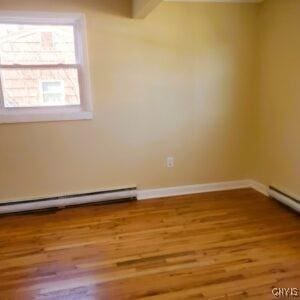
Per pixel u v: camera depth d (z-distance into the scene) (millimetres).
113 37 3242
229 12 3494
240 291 1940
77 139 3322
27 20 3021
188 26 3412
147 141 3527
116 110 3379
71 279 2113
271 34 3381
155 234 2729
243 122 3777
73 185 3396
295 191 3160
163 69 3428
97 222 3002
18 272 2209
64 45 3188
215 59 3551
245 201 3471
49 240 2666
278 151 3393
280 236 2641
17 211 3234
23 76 3133
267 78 3508
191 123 3617
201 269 2188
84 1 3113
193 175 3744
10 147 3164
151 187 3635
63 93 3260
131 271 2186
